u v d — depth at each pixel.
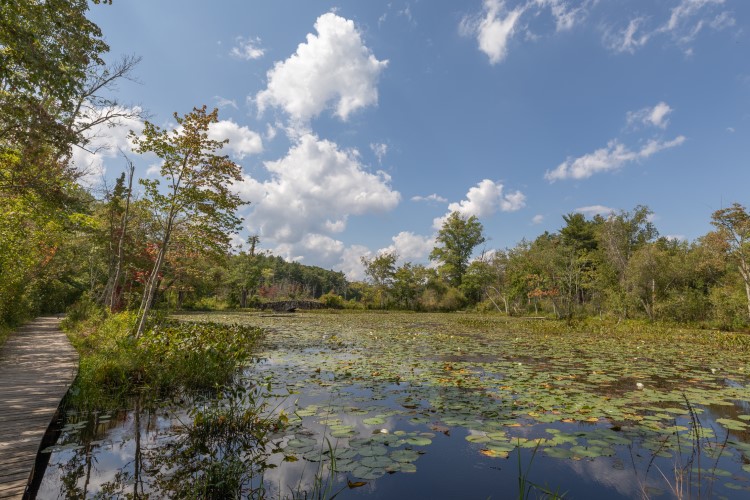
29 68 7.44
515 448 3.60
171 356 6.91
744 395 5.52
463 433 4.04
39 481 3.07
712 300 20.91
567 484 2.98
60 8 7.96
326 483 3.01
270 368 7.62
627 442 3.73
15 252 12.20
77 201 10.39
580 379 6.64
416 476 3.13
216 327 13.10
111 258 16.66
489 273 41.22
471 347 11.01
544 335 14.79
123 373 6.05
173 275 18.67
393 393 5.63
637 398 5.34
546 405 4.95
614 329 17.22
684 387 6.07
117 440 3.94
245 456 3.52
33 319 17.92
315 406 4.96
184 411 4.91
